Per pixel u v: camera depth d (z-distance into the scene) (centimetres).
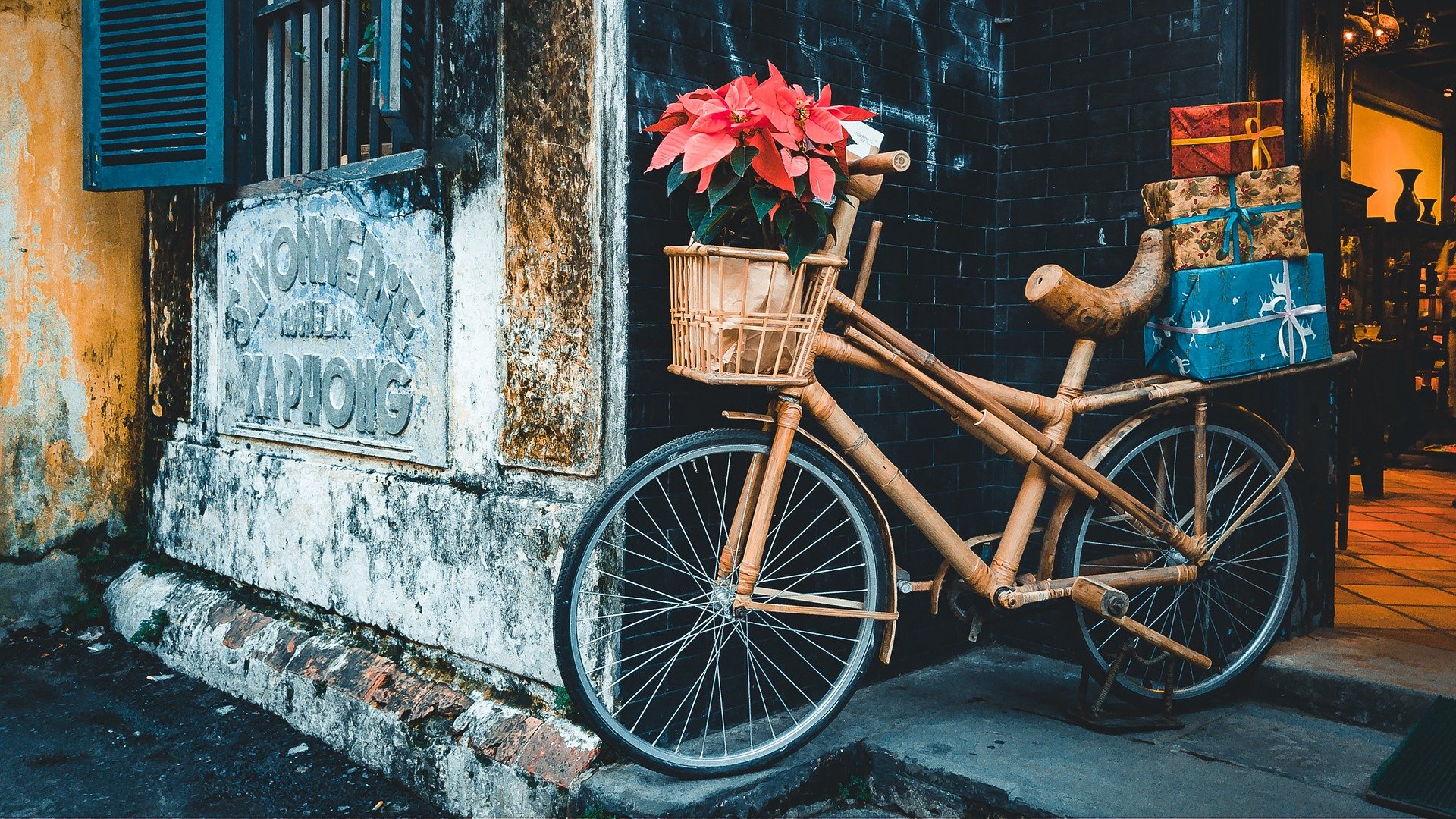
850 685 271
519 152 294
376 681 329
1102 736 284
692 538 284
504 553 296
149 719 364
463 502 310
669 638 279
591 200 274
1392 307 905
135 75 407
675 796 246
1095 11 342
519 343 297
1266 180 284
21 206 443
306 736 347
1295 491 310
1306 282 293
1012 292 364
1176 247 282
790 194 235
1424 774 247
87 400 465
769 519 253
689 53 281
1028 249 361
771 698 303
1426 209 948
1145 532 294
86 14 408
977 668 344
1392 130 1000
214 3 386
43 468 454
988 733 285
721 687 291
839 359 261
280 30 389
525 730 281
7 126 438
